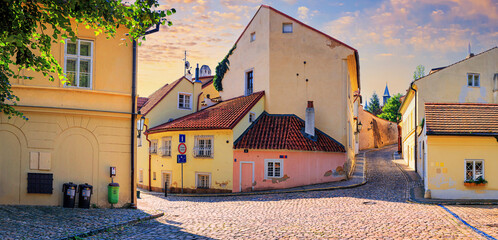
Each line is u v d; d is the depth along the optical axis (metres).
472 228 11.73
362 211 15.44
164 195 25.38
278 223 13.00
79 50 15.45
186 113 34.28
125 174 15.83
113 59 15.86
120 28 15.96
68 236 10.05
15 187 14.45
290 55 28.72
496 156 19.05
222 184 24.92
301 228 12.02
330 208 16.48
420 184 24.39
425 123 19.69
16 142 14.56
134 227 12.21
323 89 28.31
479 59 30.02
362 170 32.31
